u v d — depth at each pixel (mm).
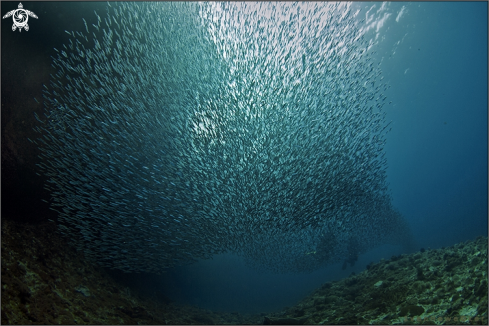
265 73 7816
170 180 7305
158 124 7656
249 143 7664
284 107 7863
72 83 6762
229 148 7641
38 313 3711
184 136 7672
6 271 4055
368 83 8406
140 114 7473
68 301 4703
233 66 7988
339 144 8031
